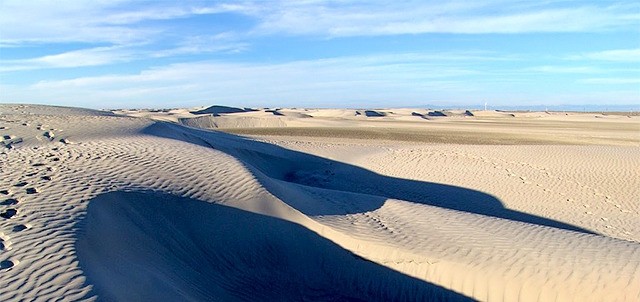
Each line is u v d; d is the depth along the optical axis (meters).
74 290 5.62
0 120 19.84
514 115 115.44
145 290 6.57
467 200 17.45
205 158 13.38
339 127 60.06
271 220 10.55
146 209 9.51
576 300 7.52
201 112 96.00
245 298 8.39
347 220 11.30
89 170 10.80
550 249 9.33
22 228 7.28
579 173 19.31
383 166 22.48
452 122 77.62
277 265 9.64
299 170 23.17
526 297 7.83
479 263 8.56
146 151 13.48
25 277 5.82
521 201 16.88
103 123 20.95
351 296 9.05
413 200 17.84
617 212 15.43
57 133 17.72
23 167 10.82
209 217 10.09
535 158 21.86
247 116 76.12
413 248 9.30
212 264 9.12
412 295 8.76
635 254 9.08
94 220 8.08
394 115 104.50
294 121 69.50
